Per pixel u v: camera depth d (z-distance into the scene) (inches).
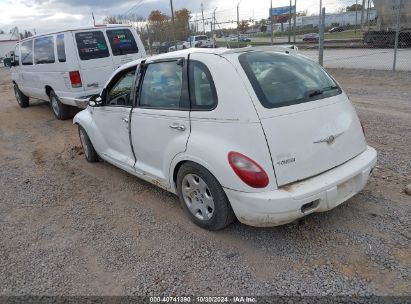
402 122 266.1
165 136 147.3
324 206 123.0
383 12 824.9
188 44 1026.1
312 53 826.8
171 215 160.4
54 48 337.1
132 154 177.3
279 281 114.2
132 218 161.3
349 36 1291.8
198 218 145.0
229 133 121.4
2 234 157.5
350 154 135.9
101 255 136.2
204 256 129.5
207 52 135.6
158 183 163.2
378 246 125.7
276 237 135.9
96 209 173.5
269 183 116.3
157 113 149.6
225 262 125.3
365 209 149.1
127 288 117.7
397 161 194.9
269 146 116.0
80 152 265.0
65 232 154.9
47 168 239.0
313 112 126.9
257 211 117.6
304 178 122.6
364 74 506.9
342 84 458.6
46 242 148.5
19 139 324.5
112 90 186.5
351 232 134.7
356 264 118.2
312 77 140.9
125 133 176.4
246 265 122.8
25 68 413.4
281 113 120.2
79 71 325.4
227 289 113.1
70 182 209.9
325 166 127.1
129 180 204.4
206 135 128.6
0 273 130.3
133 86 167.9
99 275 125.2
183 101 138.8
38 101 534.3
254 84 122.1
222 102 123.4
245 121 117.4
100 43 336.8
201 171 131.4
